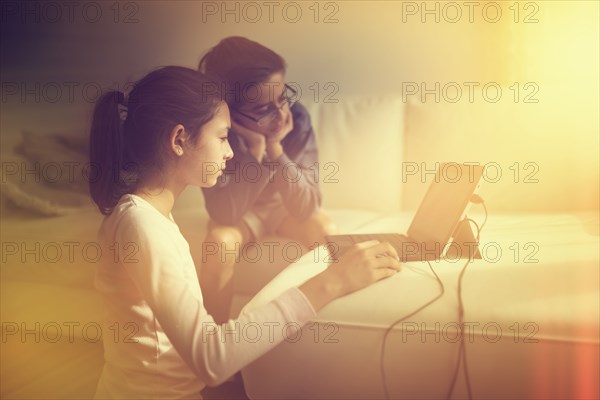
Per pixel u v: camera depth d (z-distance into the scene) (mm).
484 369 949
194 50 2562
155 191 1012
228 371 883
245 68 1751
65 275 1695
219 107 1032
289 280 1159
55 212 1802
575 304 955
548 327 926
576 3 2041
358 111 2023
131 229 906
